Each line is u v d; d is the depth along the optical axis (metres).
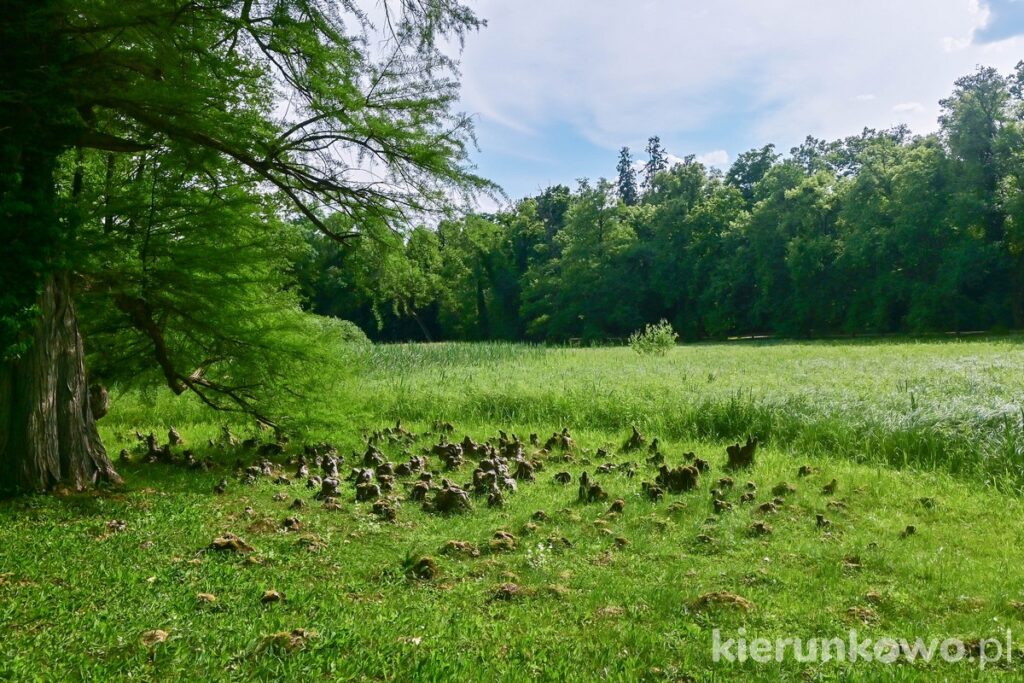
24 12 7.00
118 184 9.75
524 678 3.86
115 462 10.62
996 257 50.28
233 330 10.95
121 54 7.67
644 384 18.39
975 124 52.25
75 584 5.19
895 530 7.17
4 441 7.94
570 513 7.63
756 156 80.62
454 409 16.27
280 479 9.36
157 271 9.75
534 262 81.31
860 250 54.91
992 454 9.88
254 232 10.73
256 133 8.49
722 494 8.43
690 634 4.60
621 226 74.31
